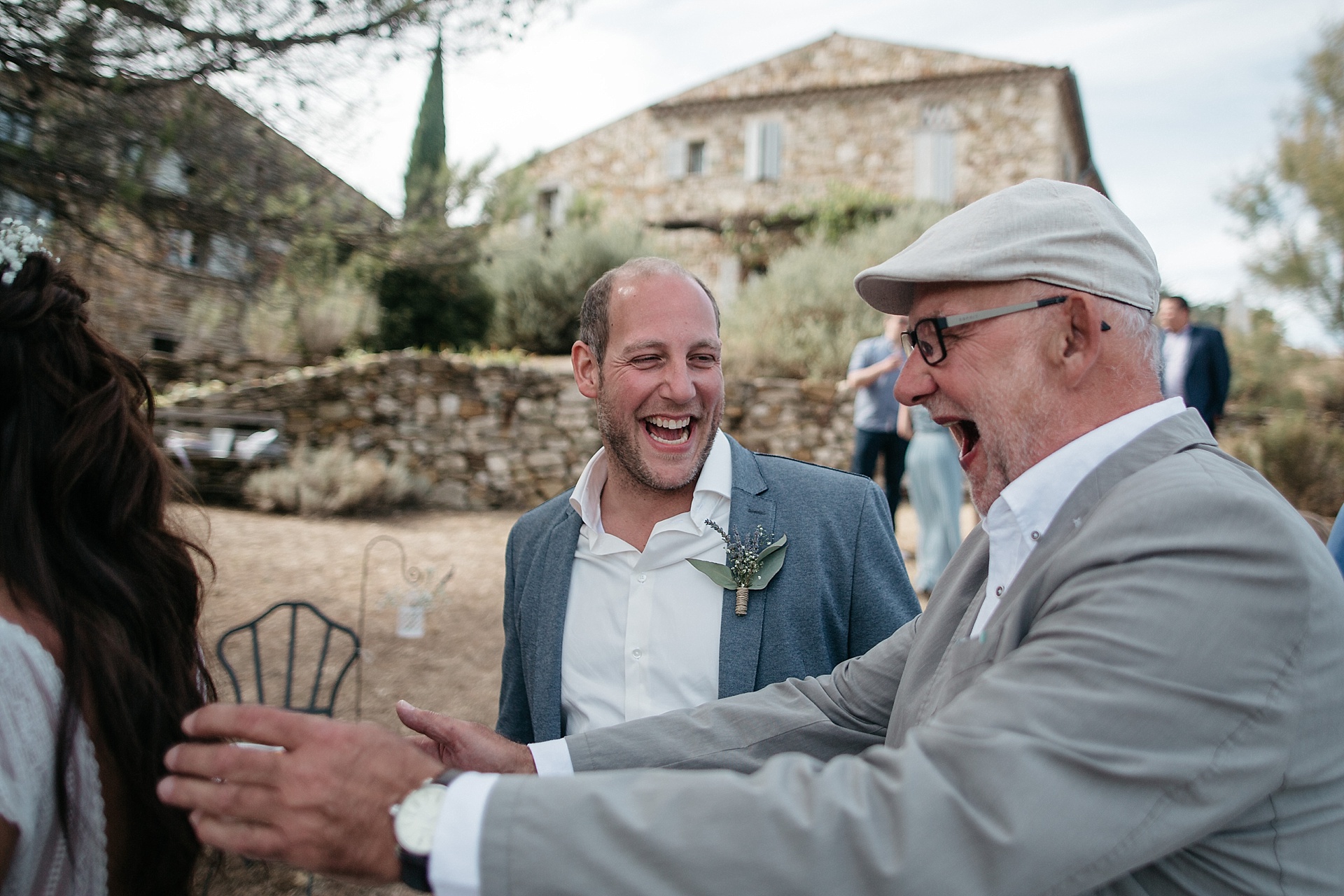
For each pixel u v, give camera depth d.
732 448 1.88
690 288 1.74
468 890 0.79
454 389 9.45
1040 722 0.79
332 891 2.63
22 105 3.77
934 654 1.17
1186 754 0.78
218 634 4.85
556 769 1.33
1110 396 1.00
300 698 4.08
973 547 1.23
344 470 8.47
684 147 18.77
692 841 0.77
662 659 1.71
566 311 13.53
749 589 1.69
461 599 5.98
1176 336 6.92
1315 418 9.82
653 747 1.34
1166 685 0.79
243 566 6.26
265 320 10.32
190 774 0.89
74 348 1.15
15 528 1.04
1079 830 0.75
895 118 17.53
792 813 0.78
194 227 4.46
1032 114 16.86
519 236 13.77
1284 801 0.85
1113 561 0.87
